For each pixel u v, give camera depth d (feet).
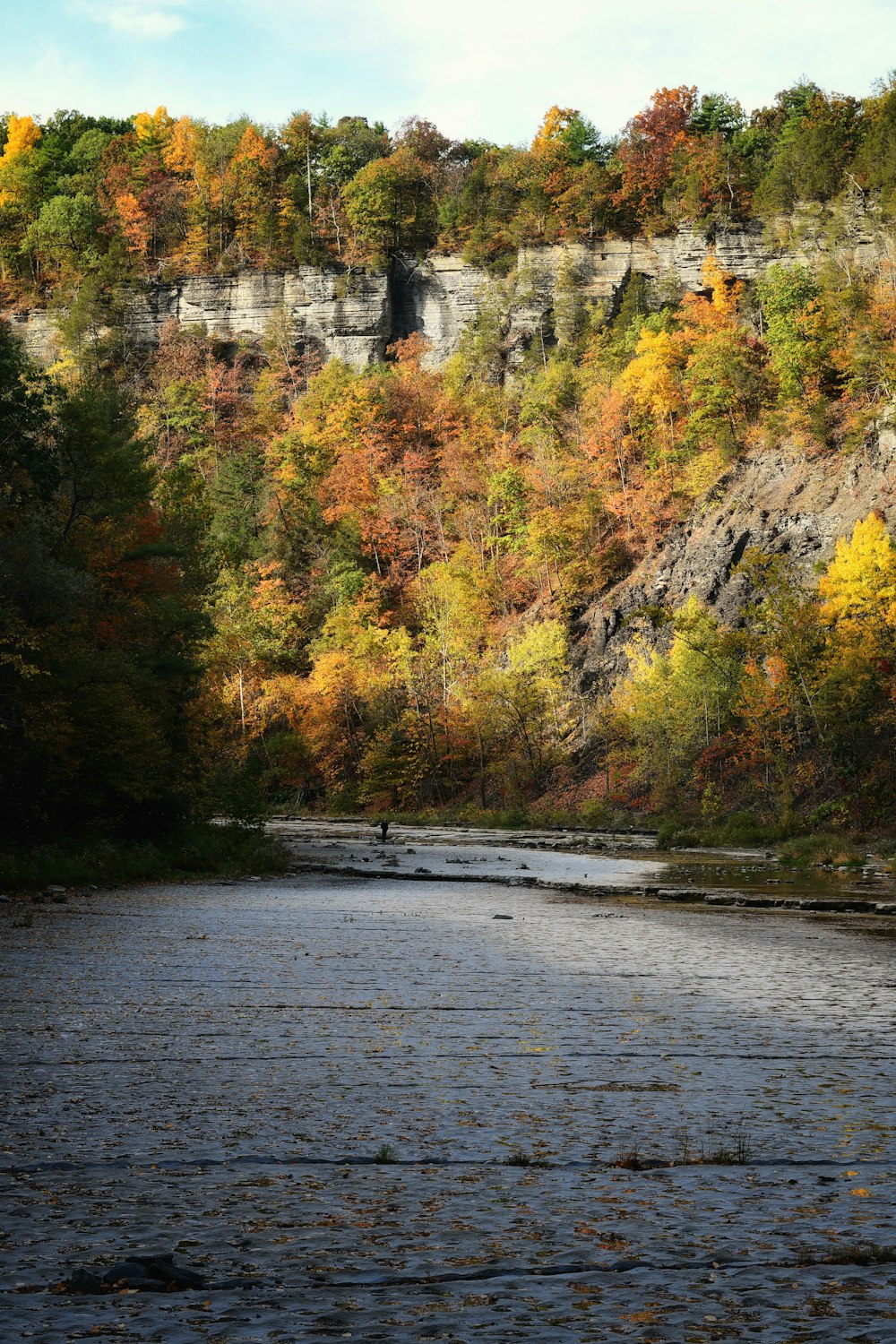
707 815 224.53
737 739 231.50
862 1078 28.91
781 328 331.36
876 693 204.23
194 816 139.64
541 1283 14.85
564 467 378.12
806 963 53.52
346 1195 19.15
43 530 126.62
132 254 548.72
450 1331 13.14
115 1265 15.12
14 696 110.93
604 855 156.87
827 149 435.12
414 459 422.00
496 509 398.21
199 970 47.91
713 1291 14.52
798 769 211.41
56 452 142.72
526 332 479.00
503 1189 19.52
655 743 248.52
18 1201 18.75
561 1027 36.04
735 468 314.55
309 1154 21.79
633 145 513.45
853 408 297.74
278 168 569.23
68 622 117.08
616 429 370.53
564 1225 17.52
